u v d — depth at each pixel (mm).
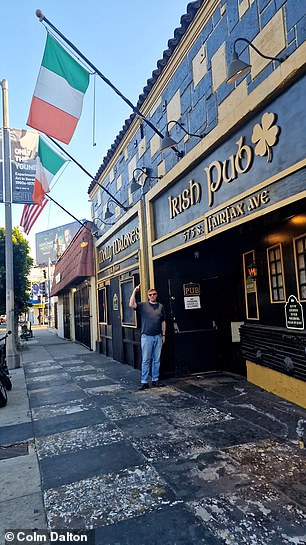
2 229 15422
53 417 5109
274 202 3791
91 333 13516
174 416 4738
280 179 3678
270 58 3740
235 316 6977
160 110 6832
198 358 7230
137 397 5832
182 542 2320
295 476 3021
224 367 7316
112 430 4402
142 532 2439
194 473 3174
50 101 6281
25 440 4301
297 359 4613
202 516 2564
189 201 5707
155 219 7148
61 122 6250
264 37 4020
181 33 5688
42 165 8797
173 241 6258
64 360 11078
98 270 12422
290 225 4766
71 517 2660
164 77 6523
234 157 4484
